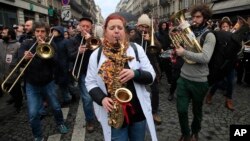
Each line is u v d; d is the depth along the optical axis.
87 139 4.10
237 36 4.59
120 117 2.20
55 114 4.27
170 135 4.11
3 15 15.95
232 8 17.84
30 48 3.83
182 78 3.47
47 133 4.40
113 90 2.18
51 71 3.91
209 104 5.54
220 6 19.83
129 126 2.36
